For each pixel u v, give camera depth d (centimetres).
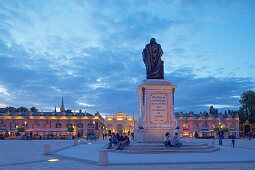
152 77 2156
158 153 1612
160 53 2211
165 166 1078
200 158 1358
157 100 2028
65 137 5712
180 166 1080
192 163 1166
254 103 8150
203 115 8919
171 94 2048
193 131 8462
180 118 8550
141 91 2112
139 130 1973
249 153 1764
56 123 8231
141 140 1947
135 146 1711
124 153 1623
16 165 1137
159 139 1952
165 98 2039
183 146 1772
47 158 1421
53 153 1736
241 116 8825
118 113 10125
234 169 1016
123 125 10025
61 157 1474
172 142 1711
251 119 8256
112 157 1396
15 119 8144
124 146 1727
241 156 1516
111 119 10044
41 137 5631
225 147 2525
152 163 1157
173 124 1986
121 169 1005
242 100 8600
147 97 2020
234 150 2072
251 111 8356
